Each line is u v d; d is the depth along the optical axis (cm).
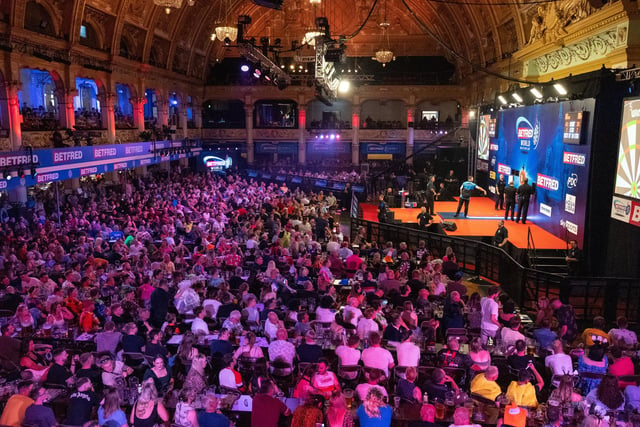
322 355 866
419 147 4950
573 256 1803
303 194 3406
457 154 4462
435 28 4725
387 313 1128
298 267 1512
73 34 2859
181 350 835
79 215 2469
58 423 681
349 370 838
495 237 1989
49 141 2806
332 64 2514
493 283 1892
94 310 1122
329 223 2584
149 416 642
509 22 3066
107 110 3378
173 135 4309
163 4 1745
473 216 2712
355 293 1184
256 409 652
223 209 2675
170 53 4088
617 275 1692
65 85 2934
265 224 2328
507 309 1122
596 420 638
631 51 1706
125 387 774
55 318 1014
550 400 723
